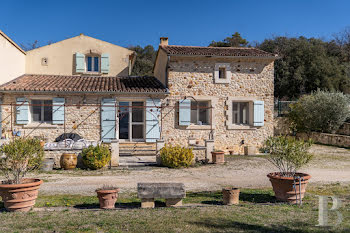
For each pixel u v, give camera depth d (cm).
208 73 1546
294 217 561
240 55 1534
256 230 491
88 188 847
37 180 659
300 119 2178
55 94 1417
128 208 636
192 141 1522
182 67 1521
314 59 3066
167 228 500
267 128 1603
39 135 1406
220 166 1241
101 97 1454
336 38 3672
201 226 510
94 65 1788
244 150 1576
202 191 818
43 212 602
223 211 599
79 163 1184
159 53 1753
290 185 673
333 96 2056
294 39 3547
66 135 1401
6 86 1398
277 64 3158
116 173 1090
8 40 1491
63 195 759
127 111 1509
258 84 1591
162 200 715
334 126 2055
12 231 489
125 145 1471
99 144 1288
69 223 526
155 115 1492
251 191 808
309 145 706
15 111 1398
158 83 1611
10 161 656
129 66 1820
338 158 1460
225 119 1564
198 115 1570
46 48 1736
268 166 1241
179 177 1020
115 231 489
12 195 597
